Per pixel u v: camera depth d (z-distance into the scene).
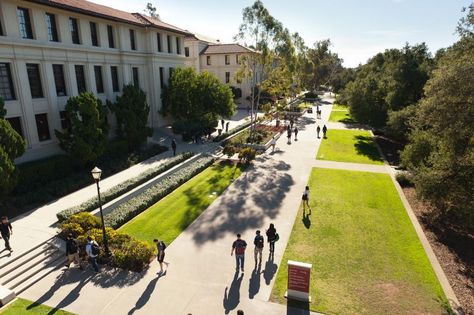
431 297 10.59
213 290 11.05
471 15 14.37
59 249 13.24
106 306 10.32
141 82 32.25
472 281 11.44
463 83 11.87
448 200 13.98
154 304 10.38
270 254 13.02
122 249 13.00
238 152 28.20
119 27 28.52
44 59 21.91
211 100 33.25
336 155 28.61
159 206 18.11
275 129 39.16
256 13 32.09
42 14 21.61
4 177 15.48
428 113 13.80
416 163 20.06
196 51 57.47
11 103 20.27
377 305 10.27
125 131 26.62
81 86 25.59
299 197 19.12
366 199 18.69
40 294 10.95
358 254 13.11
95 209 16.47
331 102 73.38
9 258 12.30
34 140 21.70
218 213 17.09
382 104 33.75
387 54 47.56
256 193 19.83
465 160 13.02
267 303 10.40
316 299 10.56
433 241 14.14
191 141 32.31
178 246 13.91
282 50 34.91
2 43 19.19
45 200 17.61
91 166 23.06
